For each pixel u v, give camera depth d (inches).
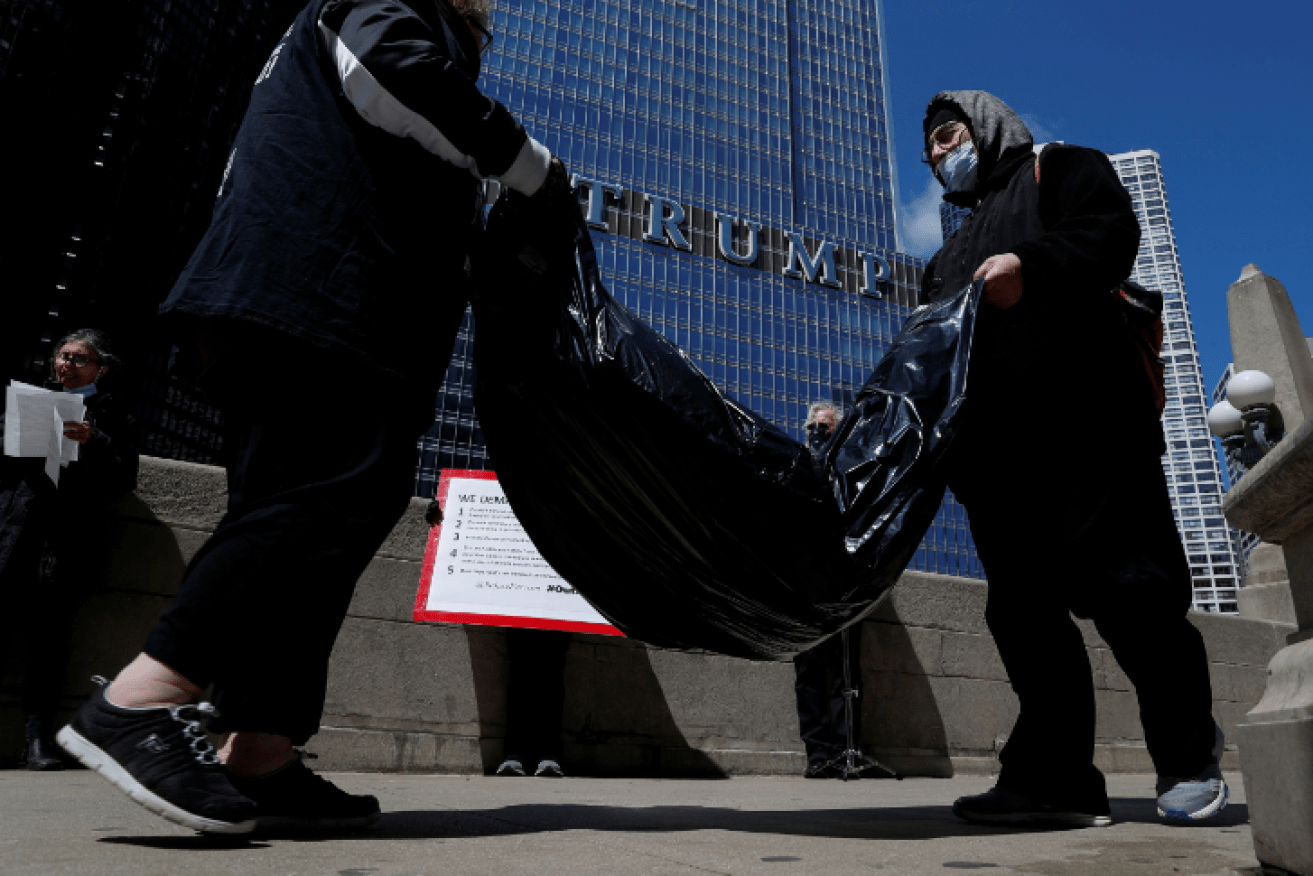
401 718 165.9
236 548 60.7
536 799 111.9
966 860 62.0
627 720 185.9
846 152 3912.4
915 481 80.3
